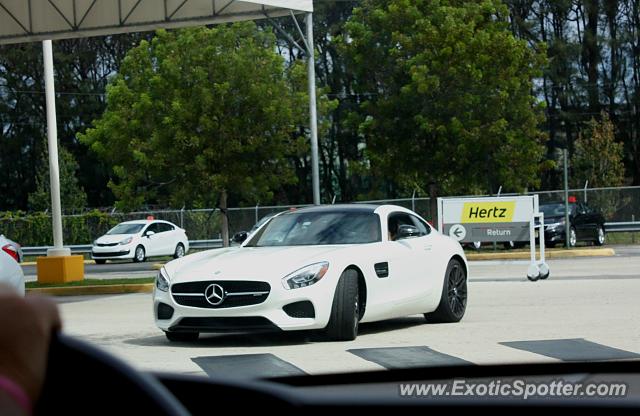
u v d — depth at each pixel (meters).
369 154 40.72
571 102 63.66
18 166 66.25
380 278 12.26
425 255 13.23
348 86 63.94
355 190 65.19
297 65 43.09
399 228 13.16
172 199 40.22
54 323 1.92
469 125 39.06
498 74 39.41
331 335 11.67
